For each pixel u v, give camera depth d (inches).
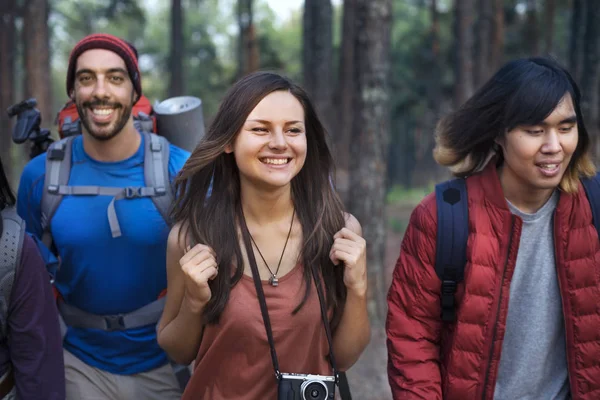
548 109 74.2
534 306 81.9
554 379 84.0
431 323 84.9
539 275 81.7
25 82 484.1
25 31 483.2
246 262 78.8
